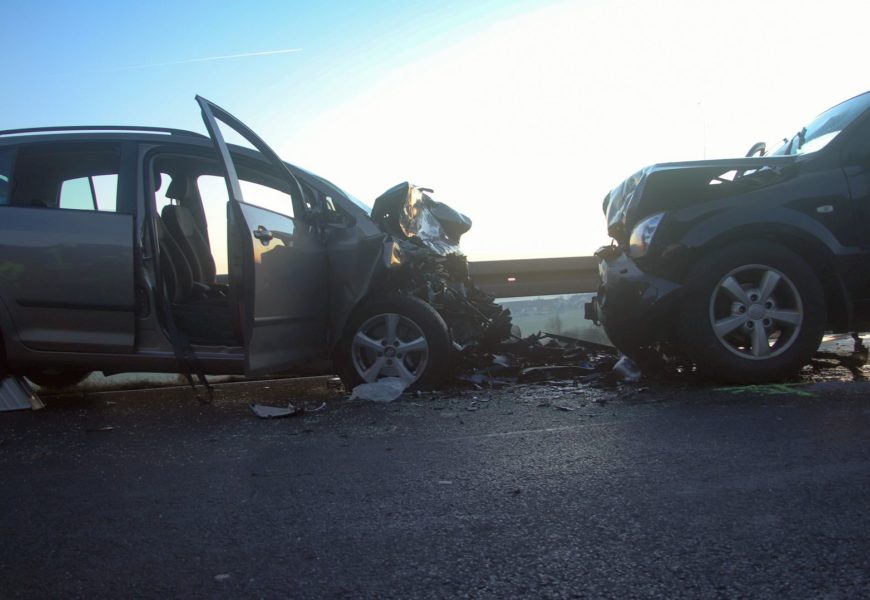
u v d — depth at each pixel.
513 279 8.71
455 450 2.95
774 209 4.14
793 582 1.59
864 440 2.74
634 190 4.67
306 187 4.93
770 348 4.16
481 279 8.60
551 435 3.14
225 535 2.04
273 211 4.24
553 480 2.45
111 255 4.25
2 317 4.30
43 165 4.50
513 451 2.88
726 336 4.21
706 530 1.91
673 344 4.71
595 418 3.47
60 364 4.37
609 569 1.71
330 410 4.05
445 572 1.73
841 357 5.24
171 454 3.09
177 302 4.61
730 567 1.68
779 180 4.33
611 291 4.70
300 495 2.40
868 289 4.18
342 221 4.84
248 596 1.65
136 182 4.43
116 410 4.37
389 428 3.47
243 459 2.94
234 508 2.29
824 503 2.07
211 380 5.95
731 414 3.36
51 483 2.67
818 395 3.69
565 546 1.86
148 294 4.31
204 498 2.41
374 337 4.69
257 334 3.90
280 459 2.91
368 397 4.33
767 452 2.64
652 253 4.30
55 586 1.73
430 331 4.55
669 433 3.04
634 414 3.51
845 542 1.79
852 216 4.17
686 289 4.15
